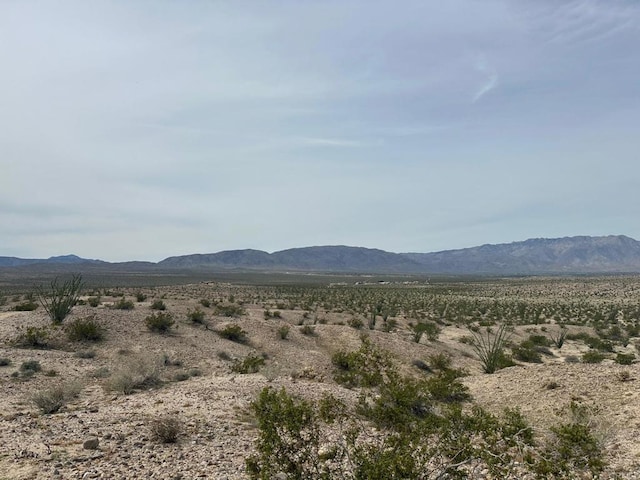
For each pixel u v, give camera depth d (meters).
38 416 13.29
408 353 34.91
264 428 7.50
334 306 73.44
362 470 6.80
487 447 7.30
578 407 14.23
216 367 26.42
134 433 11.62
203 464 9.62
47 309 32.94
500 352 31.34
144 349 27.86
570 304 90.00
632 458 10.16
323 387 19.20
